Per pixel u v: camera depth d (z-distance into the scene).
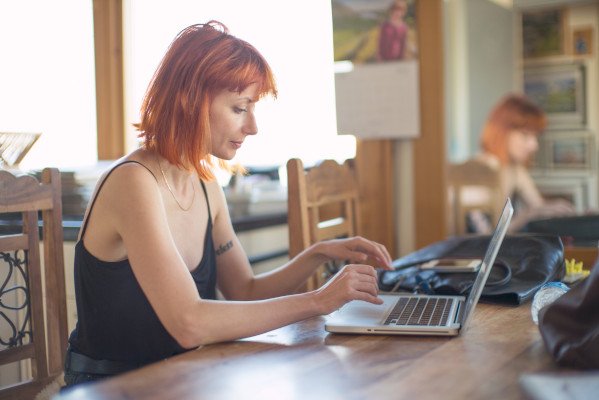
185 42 1.53
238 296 1.78
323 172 2.25
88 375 1.51
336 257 1.72
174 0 3.74
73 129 3.64
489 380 1.00
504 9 5.91
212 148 1.56
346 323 1.31
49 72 3.64
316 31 3.94
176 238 1.57
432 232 3.22
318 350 1.19
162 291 1.33
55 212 1.71
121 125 3.53
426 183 3.22
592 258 2.13
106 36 3.48
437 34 3.14
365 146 3.28
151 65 3.68
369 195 3.28
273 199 3.12
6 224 2.45
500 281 1.59
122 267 1.48
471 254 1.83
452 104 5.30
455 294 1.63
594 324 1.06
